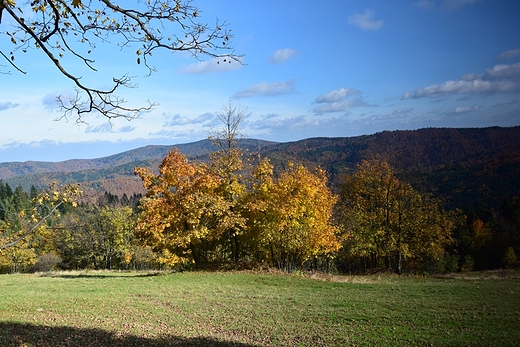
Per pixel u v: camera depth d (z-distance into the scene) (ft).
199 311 50.80
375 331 41.81
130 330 40.47
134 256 182.80
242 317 48.01
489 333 40.27
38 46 19.19
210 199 89.40
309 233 94.94
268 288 69.31
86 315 46.68
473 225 225.15
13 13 17.17
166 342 36.73
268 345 37.29
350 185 131.34
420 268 151.02
